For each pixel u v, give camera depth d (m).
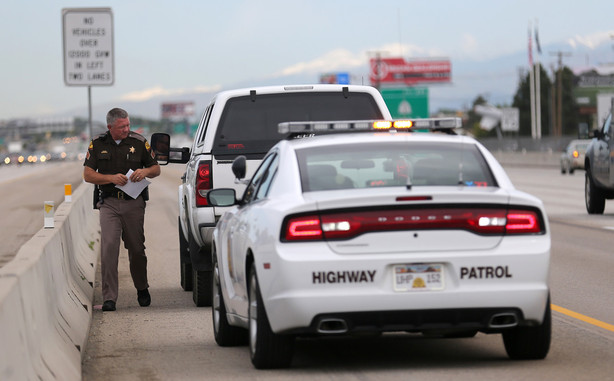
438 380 19.88
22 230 65.69
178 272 43.06
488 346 23.94
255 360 21.25
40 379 17.14
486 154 22.22
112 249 32.16
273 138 32.94
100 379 21.16
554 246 47.59
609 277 36.72
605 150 62.78
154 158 33.06
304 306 19.42
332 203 19.62
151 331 27.75
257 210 21.55
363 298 19.47
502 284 19.83
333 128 22.89
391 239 19.66
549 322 20.94
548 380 19.70
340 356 22.89
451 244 19.80
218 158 32.44
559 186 110.19
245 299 22.31
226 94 33.12
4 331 14.80
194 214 32.38
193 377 21.00
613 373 20.33
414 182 21.28
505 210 20.06
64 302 25.09
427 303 19.59
